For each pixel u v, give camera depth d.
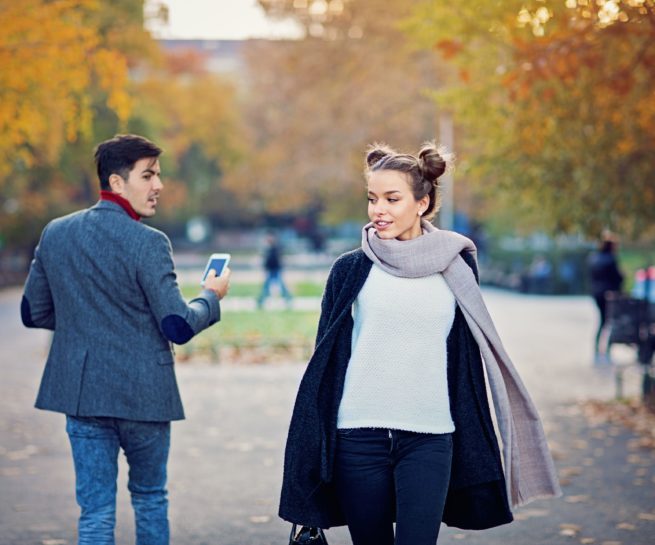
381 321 4.14
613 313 14.40
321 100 39.06
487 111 12.02
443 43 10.62
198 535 6.64
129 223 4.77
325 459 4.12
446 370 4.22
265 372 15.72
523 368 16.47
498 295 37.25
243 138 58.28
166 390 4.77
